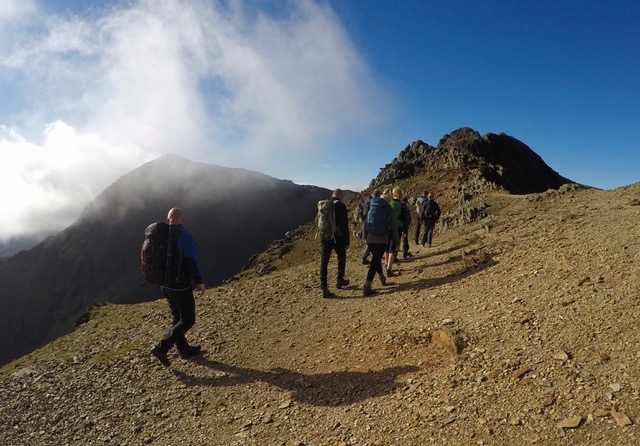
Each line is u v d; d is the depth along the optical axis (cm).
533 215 1387
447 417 450
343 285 1108
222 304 1066
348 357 675
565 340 521
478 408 448
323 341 765
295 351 749
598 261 728
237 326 903
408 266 1246
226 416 574
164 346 699
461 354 571
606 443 350
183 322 716
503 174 3859
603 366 448
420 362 596
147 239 692
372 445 443
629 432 352
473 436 410
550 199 1711
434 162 4738
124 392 661
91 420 593
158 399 635
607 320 531
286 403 576
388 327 748
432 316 740
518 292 718
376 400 530
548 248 905
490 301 721
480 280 863
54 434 568
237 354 768
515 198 2242
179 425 567
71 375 730
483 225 1543
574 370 457
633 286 591
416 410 480
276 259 4922
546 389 443
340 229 1027
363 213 1086
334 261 1559
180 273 700
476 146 4838
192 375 701
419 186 3928
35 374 745
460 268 1003
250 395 619
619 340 483
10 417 608
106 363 763
